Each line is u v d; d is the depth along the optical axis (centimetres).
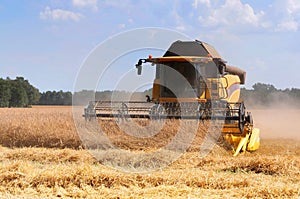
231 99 1559
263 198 768
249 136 1343
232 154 1241
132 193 803
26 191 820
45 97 9956
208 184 868
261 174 963
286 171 988
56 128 1560
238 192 797
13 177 885
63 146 1438
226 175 933
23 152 1223
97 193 813
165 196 774
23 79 9425
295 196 772
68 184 860
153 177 898
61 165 1030
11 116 2109
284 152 1401
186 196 775
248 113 1358
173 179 890
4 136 1582
